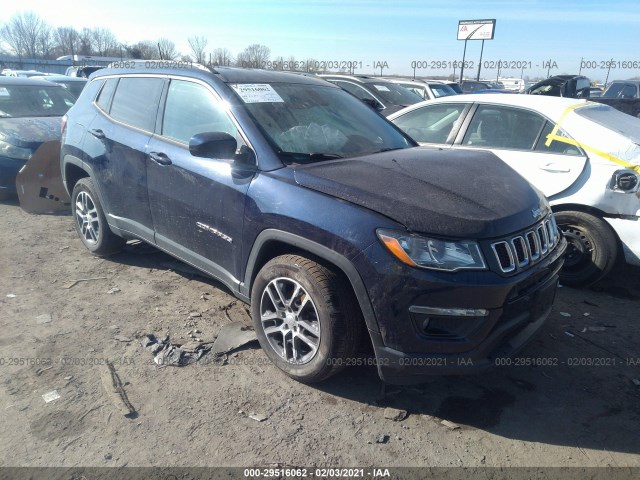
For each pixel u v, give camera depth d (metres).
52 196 6.49
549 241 3.10
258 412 2.87
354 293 2.86
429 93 10.92
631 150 4.26
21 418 2.75
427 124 5.56
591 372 3.34
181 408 2.87
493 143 5.00
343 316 2.82
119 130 4.31
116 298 4.16
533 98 5.03
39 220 6.25
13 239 5.50
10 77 8.15
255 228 3.12
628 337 3.79
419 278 2.54
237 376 3.18
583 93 16.84
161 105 4.03
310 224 2.82
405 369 2.67
